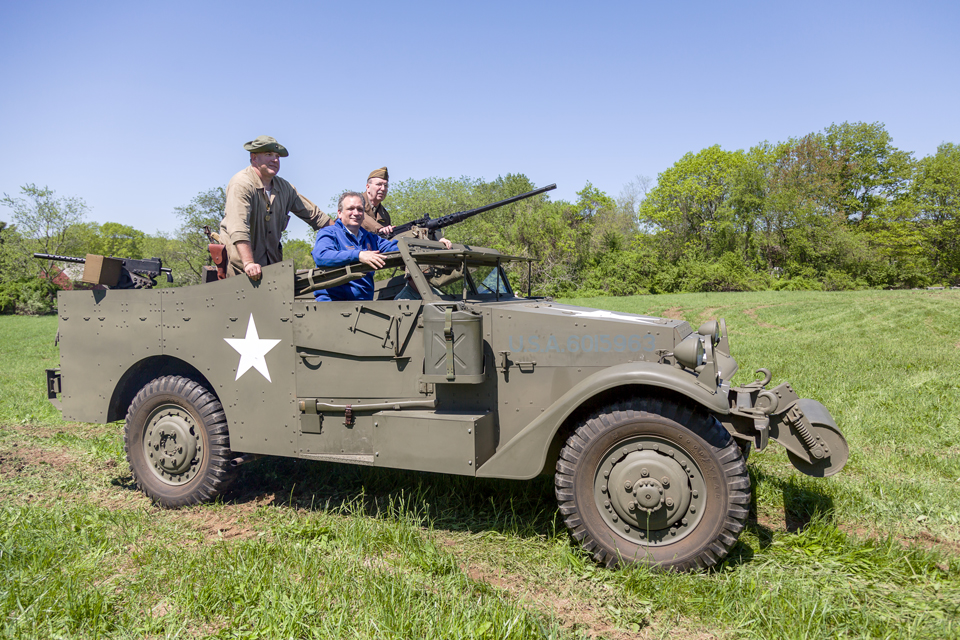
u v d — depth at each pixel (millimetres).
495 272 4094
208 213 45844
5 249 45594
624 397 3137
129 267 4484
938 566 2924
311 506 3895
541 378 3297
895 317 17391
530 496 3889
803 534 3221
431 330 3221
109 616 2494
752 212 52188
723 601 2582
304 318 3656
